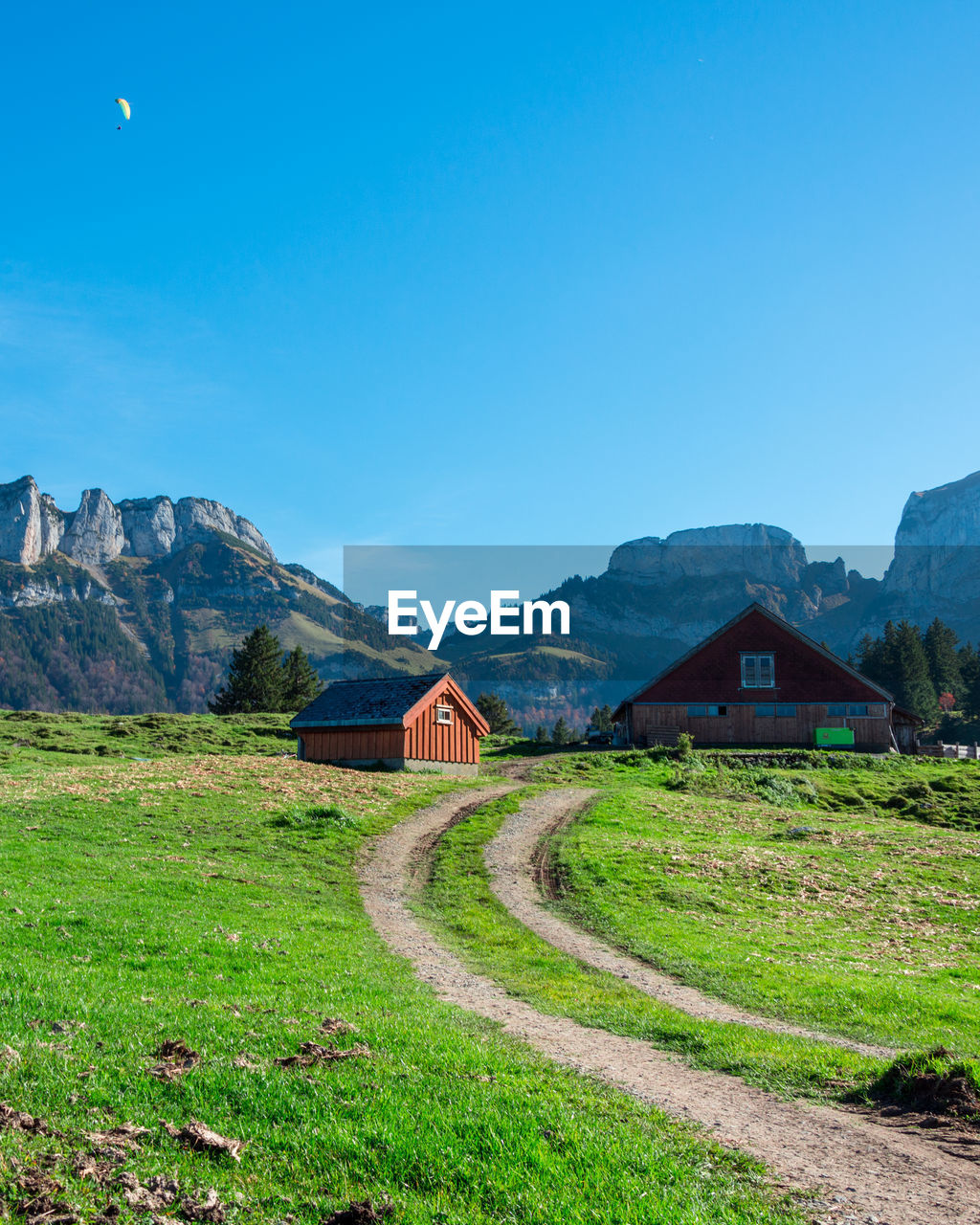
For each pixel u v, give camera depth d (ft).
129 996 44.68
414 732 164.66
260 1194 25.57
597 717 506.07
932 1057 38.75
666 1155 29.78
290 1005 45.65
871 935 79.25
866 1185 28.96
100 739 224.33
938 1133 33.73
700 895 88.53
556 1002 54.13
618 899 86.48
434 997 52.54
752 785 167.84
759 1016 54.19
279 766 150.61
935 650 510.17
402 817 121.90
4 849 83.92
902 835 125.90
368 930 70.95
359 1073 35.17
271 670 364.79
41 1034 37.19
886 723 234.99
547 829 117.80
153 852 89.76
